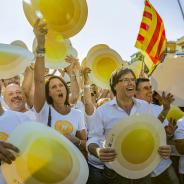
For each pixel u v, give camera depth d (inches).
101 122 125.0
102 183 133.4
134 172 112.4
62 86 139.6
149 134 112.0
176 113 155.3
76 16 135.0
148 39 201.0
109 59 192.9
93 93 223.6
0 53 123.1
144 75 203.3
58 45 152.7
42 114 134.2
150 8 199.5
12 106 136.6
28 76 155.0
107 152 108.0
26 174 93.4
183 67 138.6
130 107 127.8
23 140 94.3
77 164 99.5
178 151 138.3
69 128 137.2
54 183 95.7
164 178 145.7
